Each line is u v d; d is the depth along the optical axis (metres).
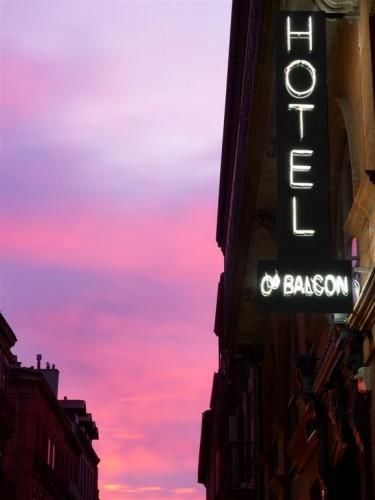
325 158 12.82
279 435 24.55
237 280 23.16
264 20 14.08
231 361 34.66
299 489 21.81
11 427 57.66
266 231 20.66
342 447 14.35
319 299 12.12
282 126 12.93
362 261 12.67
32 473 61.81
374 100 12.09
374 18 12.46
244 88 17.47
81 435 85.38
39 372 62.62
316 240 12.42
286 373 23.77
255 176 18.30
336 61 14.52
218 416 53.66
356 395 12.66
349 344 12.70
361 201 12.14
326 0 13.09
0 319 52.38
